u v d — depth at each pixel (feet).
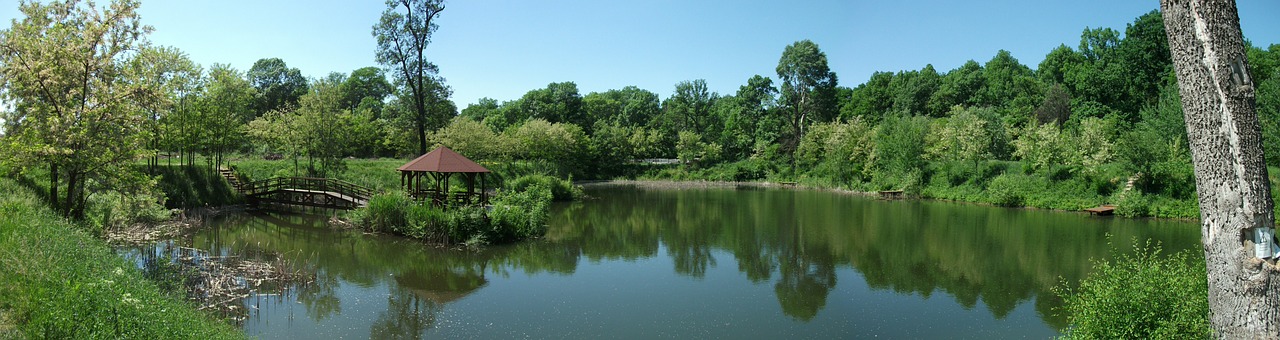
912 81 234.38
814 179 181.88
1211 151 16.94
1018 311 40.34
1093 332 23.97
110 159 53.36
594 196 140.05
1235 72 16.40
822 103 210.59
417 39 118.52
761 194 149.18
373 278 48.42
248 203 92.12
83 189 56.18
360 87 235.61
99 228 55.42
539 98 250.98
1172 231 75.87
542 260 57.21
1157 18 149.89
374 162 141.18
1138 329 22.79
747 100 232.94
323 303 40.34
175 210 72.74
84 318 21.71
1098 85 158.61
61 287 23.40
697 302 42.50
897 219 91.91
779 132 223.71
